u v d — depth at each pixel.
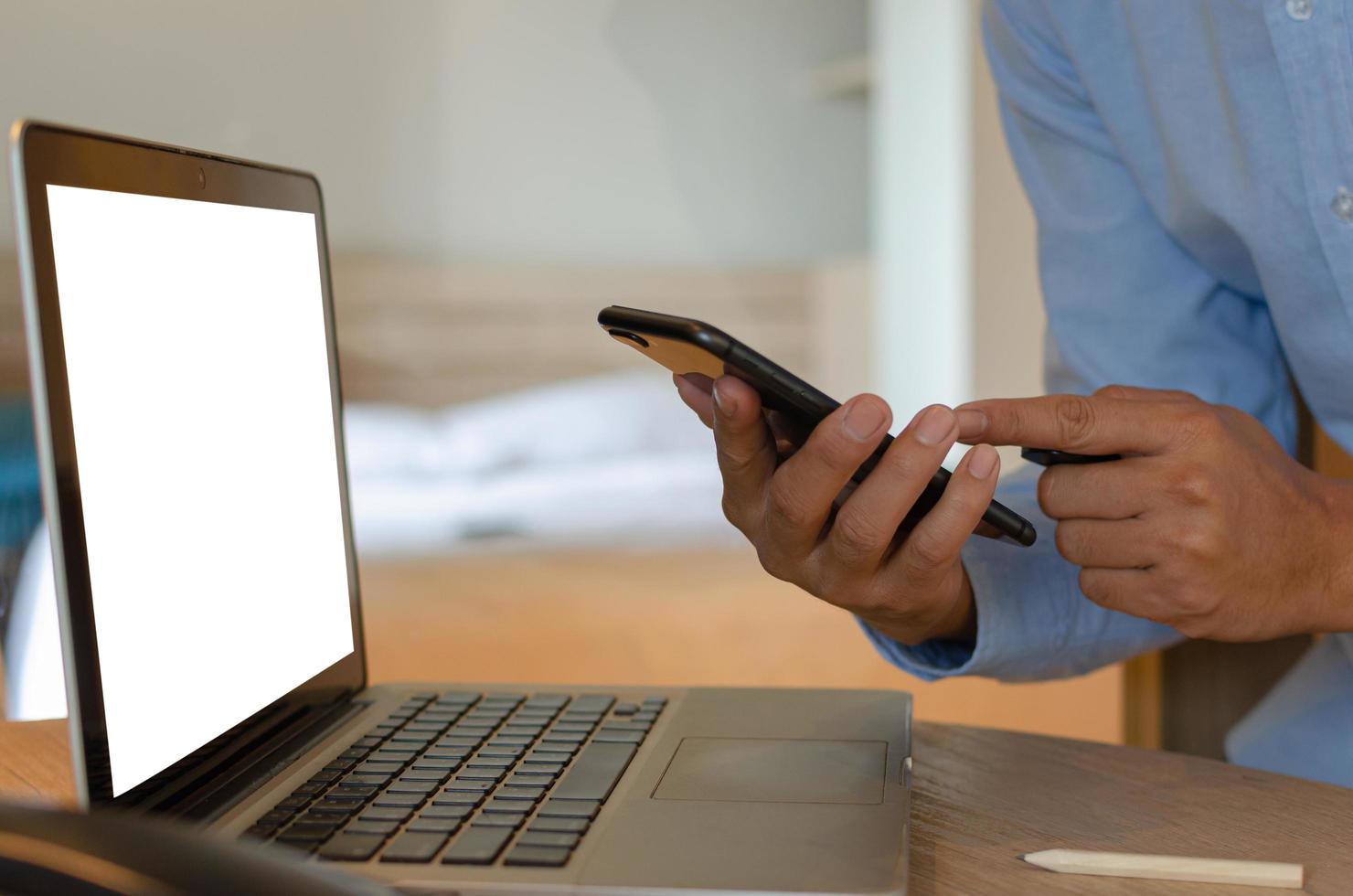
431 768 0.55
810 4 4.09
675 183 4.05
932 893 0.48
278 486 0.62
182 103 3.43
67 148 0.47
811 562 0.59
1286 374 0.92
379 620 2.37
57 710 0.81
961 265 3.48
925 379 3.63
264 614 0.59
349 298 3.74
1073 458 0.61
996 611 0.70
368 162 3.71
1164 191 0.83
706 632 2.30
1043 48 0.88
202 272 0.57
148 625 0.50
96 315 0.48
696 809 0.50
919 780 0.62
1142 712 1.08
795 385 0.50
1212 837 0.54
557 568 2.93
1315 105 0.69
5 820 0.29
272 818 0.49
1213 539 0.59
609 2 3.91
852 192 4.21
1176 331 0.86
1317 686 0.85
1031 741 0.69
